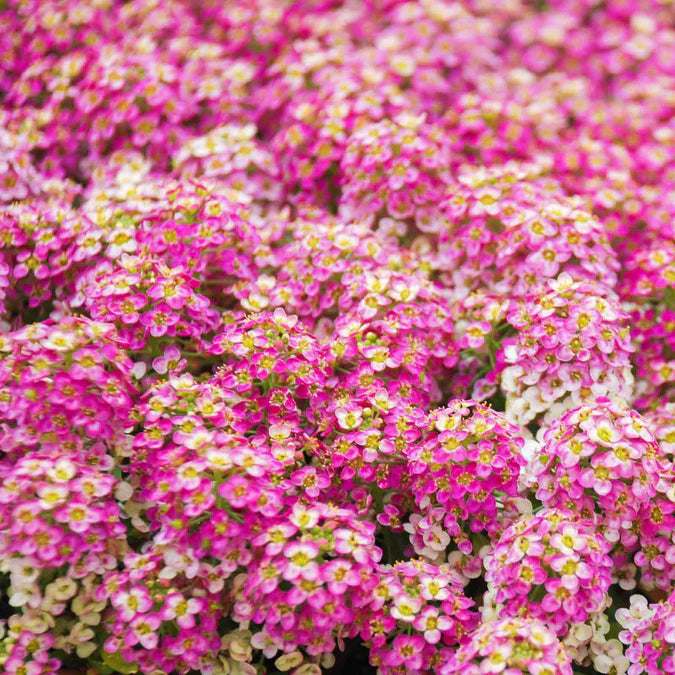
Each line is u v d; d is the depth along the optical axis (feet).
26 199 1.26
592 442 1.04
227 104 1.40
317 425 1.10
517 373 1.13
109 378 1.04
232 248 1.20
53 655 1.05
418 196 1.26
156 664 1.02
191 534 1.02
